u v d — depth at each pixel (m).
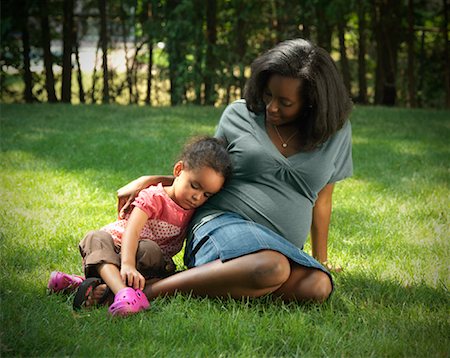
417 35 16.25
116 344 3.01
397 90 16.42
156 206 3.67
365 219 5.51
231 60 14.11
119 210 3.87
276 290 3.53
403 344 3.10
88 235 3.59
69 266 4.14
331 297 3.68
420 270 4.30
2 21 13.51
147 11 14.68
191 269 3.49
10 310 3.28
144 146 8.24
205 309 3.38
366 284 3.96
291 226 3.73
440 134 10.21
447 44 15.17
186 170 3.66
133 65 14.89
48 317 3.25
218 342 3.05
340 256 4.54
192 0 13.63
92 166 7.11
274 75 3.53
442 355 3.03
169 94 15.09
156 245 3.62
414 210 5.81
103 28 14.14
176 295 3.48
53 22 15.59
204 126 10.22
